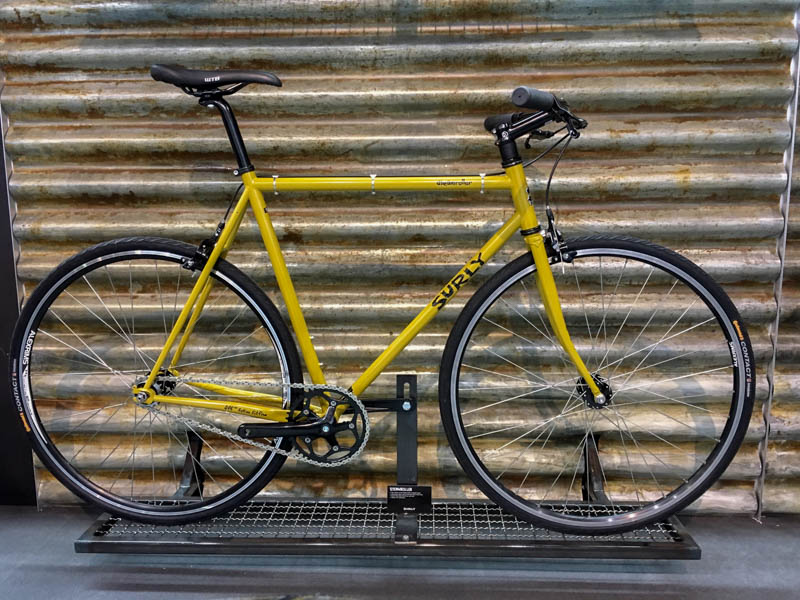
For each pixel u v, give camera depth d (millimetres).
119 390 2242
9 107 2117
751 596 1831
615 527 1932
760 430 2180
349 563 1984
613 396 2059
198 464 2244
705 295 1878
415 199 2141
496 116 1807
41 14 2072
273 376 2244
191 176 2143
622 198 2121
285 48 2059
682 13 2025
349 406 1928
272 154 2119
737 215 2100
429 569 1952
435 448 2246
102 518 2062
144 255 1938
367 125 2105
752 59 2037
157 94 2096
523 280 2152
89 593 1861
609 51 2033
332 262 2162
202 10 2053
